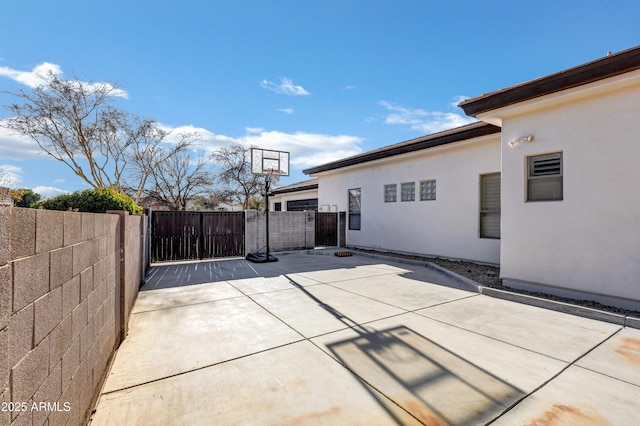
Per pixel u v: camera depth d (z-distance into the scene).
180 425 2.17
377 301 5.37
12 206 1.17
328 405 2.40
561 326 4.14
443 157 9.90
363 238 13.09
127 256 4.06
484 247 8.77
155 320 4.39
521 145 6.09
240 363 3.09
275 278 7.41
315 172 15.72
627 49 4.34
